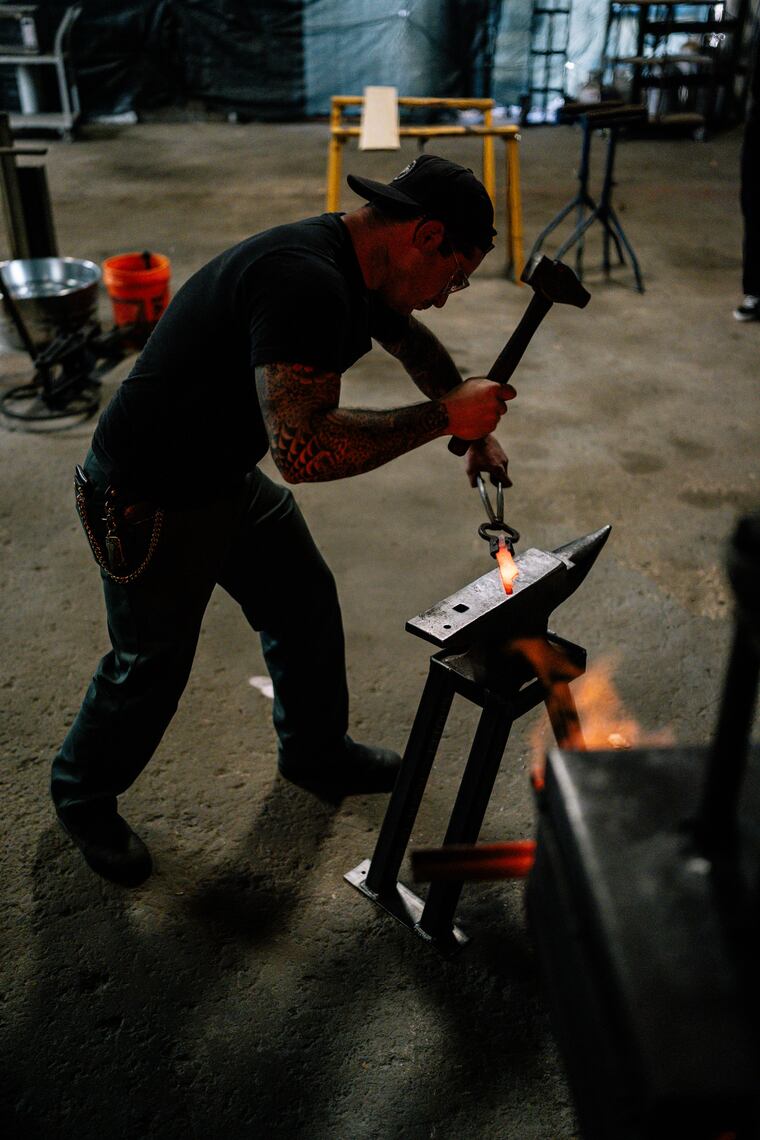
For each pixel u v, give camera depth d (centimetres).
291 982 214
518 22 1082
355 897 234
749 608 46
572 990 54
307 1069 197
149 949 220
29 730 280
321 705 246
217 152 988
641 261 680
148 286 505
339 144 633
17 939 222
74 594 339
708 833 53
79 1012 207
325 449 168
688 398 491
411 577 352
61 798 237
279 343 165
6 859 241
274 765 271
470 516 389
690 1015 47
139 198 818
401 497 402
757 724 282
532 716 290
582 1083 54
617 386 502
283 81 1121
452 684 206
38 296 468
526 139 1048
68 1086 193
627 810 56
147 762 247
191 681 301
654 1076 45
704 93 1034
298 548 225
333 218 182
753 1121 46
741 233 742
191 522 196
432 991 212
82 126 1107
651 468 427
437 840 250
